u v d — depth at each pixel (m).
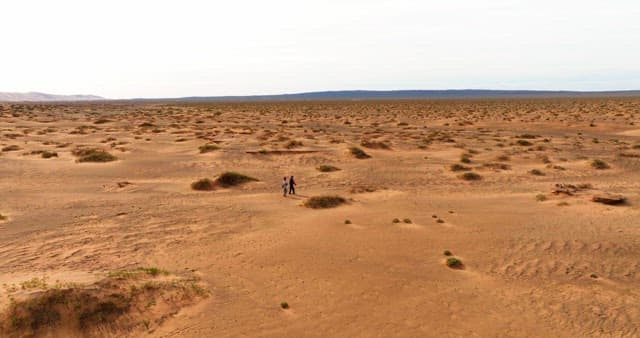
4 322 14.56
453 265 22.00
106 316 15.74
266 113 144.75
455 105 188.88
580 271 21.38
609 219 29.00
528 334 15.99
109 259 22.94
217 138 70.25
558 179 43.66
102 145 64.38
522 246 24.61
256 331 15.99
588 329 16.28
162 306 16.97
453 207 33.34
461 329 16.31
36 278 18.11
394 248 24.58
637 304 18.08
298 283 20.09
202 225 29.11
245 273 21.17
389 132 85.00
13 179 42.31
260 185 41.44
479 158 55.47
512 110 141.88
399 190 39.53
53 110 161.88
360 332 16.08
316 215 31.30
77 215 31.25
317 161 52.84
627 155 55.88
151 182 42.41
